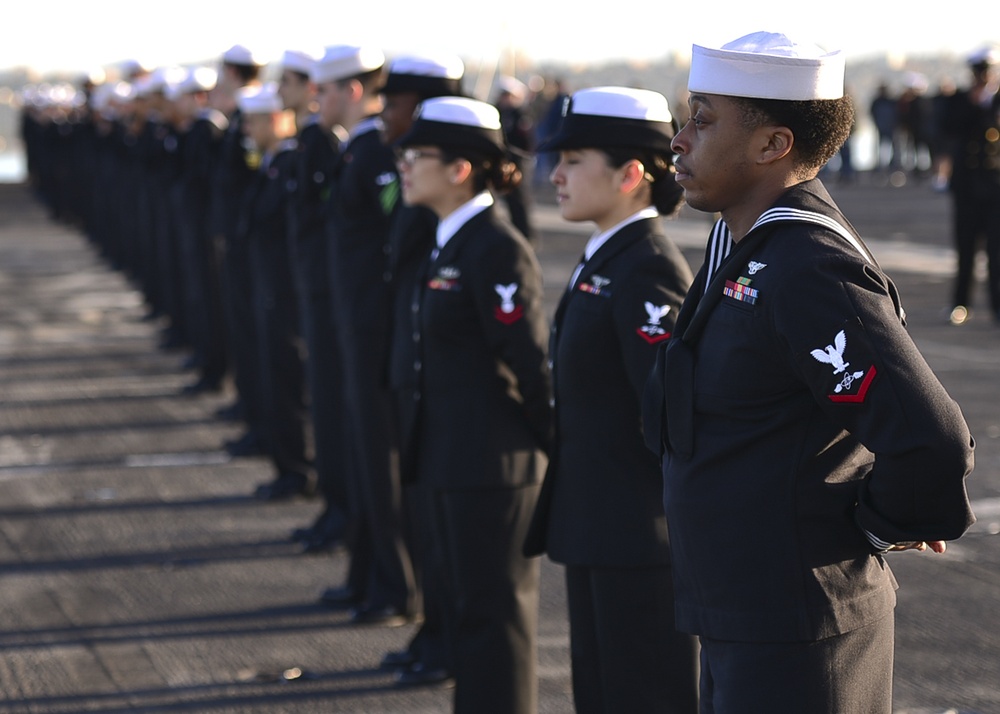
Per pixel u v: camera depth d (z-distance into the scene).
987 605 6.52
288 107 7.75
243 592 7.07
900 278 17.62
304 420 8.91
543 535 4.21
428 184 4.81
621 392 3.97
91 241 25.53
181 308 14.75
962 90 14.14
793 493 2.84
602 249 4.01
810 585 2.84
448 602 4.90
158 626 6.59
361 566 6.79
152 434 11.01
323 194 7.26
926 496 2.68
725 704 2.93
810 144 2.90
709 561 2.93
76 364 14.25
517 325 4.64
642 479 3.99
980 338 13.44
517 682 4.74
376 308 6.39
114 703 5.66
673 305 3.87
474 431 4.73
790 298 2.75
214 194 9.91
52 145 30.33
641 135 3.96
